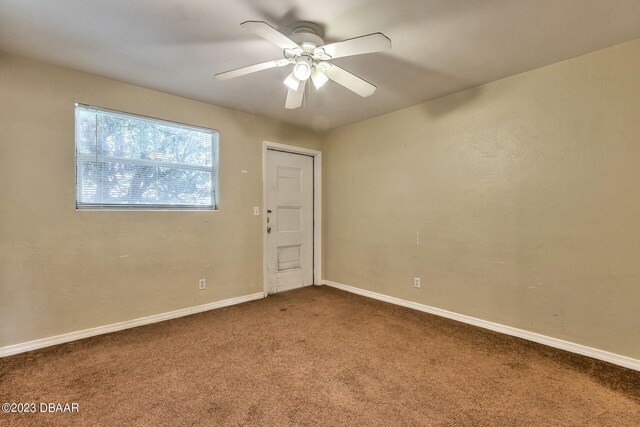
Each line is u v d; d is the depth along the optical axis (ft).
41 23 5.95
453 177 9.59
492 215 8.73
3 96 7.07
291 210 13.21
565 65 7.43
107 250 8.49
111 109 8.54
